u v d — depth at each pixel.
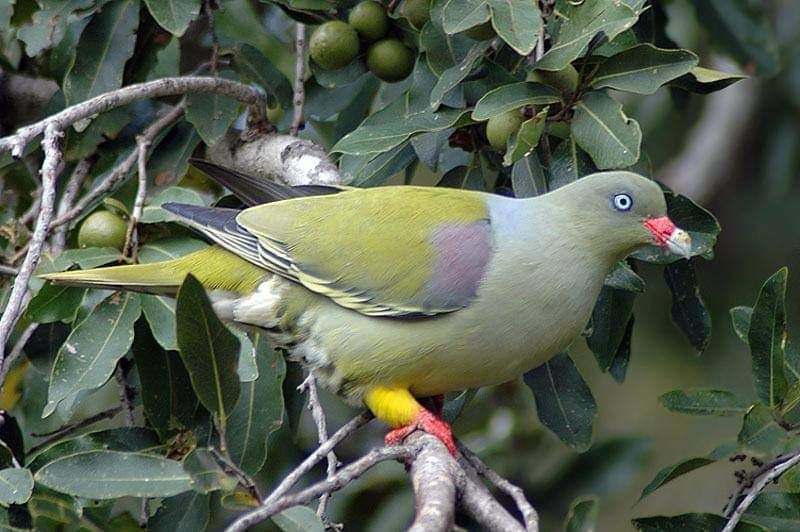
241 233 9.08
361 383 8.88
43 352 9.88
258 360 9.35
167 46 11.71
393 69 10.23
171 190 9.53
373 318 8.70
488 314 8.55
